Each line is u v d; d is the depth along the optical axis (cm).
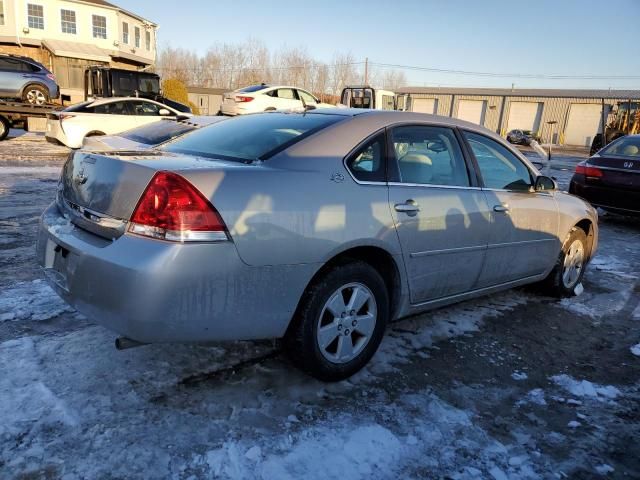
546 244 428
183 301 234
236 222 243
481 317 416
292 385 294
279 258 256
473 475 234
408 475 231
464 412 281
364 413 273
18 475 213
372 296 304
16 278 424
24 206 698
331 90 6856
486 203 364
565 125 4912
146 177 242
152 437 241
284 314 265
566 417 284
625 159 780
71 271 255
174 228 232
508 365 338
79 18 3244
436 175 342
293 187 266
